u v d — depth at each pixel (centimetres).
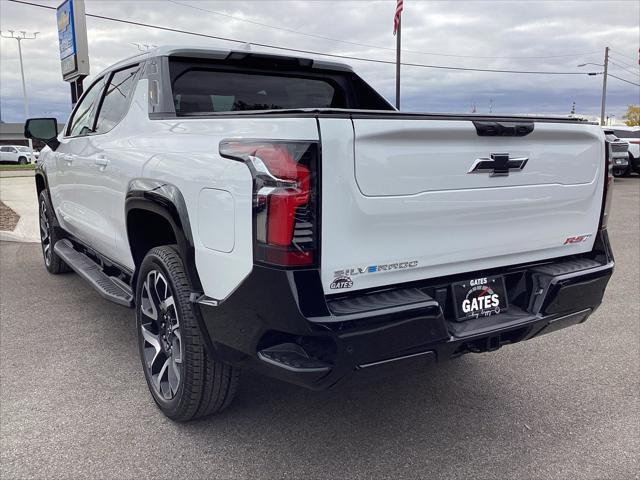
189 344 267
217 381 272
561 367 375
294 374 220
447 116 236
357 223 221
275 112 223
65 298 516
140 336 322
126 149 334
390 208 227
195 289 261
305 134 210
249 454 271
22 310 481
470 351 258
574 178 286
